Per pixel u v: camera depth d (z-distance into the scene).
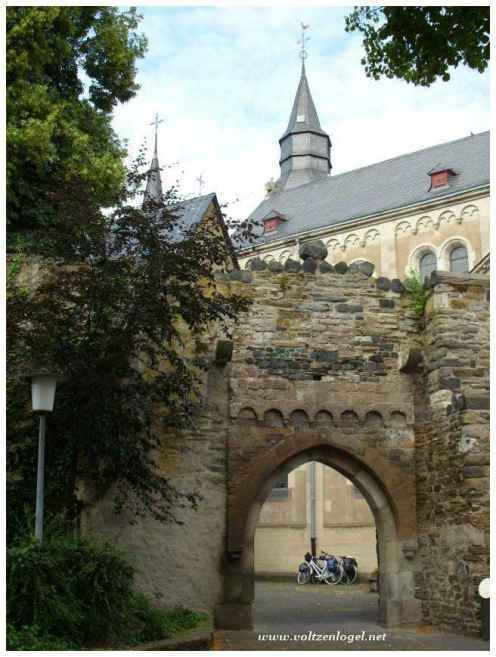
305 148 48.66
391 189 39.09
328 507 28.80
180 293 11.29
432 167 38.31
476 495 11.70
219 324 13.13
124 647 8.64
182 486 12.46
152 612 9.94
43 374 8.98
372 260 36.94
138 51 19.28
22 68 15.88
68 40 18.05
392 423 13.47
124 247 11.46
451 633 11.91
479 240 33.97
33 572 8.20
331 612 15.98
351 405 13.34
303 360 13.35
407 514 13.20
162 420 12.52
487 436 11.96
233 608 12.23
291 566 28.81
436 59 10.66
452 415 12.44
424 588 12.91
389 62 10.98
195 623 11.52
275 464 12.90
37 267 13.25
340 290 13.73
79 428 10.48
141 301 10.77
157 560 12.09
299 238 38.97
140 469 10.88
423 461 13.27
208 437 12.77
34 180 16.61
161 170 12.40
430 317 13.41
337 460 13.40
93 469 10.99
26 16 15.61
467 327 13.09
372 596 20.86
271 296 13.48
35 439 10.88
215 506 12.58
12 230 16.00
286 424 13.11
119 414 10.60
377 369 13.55
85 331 10.77
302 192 45.09
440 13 10.38
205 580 12.27
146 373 12.27
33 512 10.60
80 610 8.59
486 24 10.12
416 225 35.88
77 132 16.78
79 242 11.26
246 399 13.03
